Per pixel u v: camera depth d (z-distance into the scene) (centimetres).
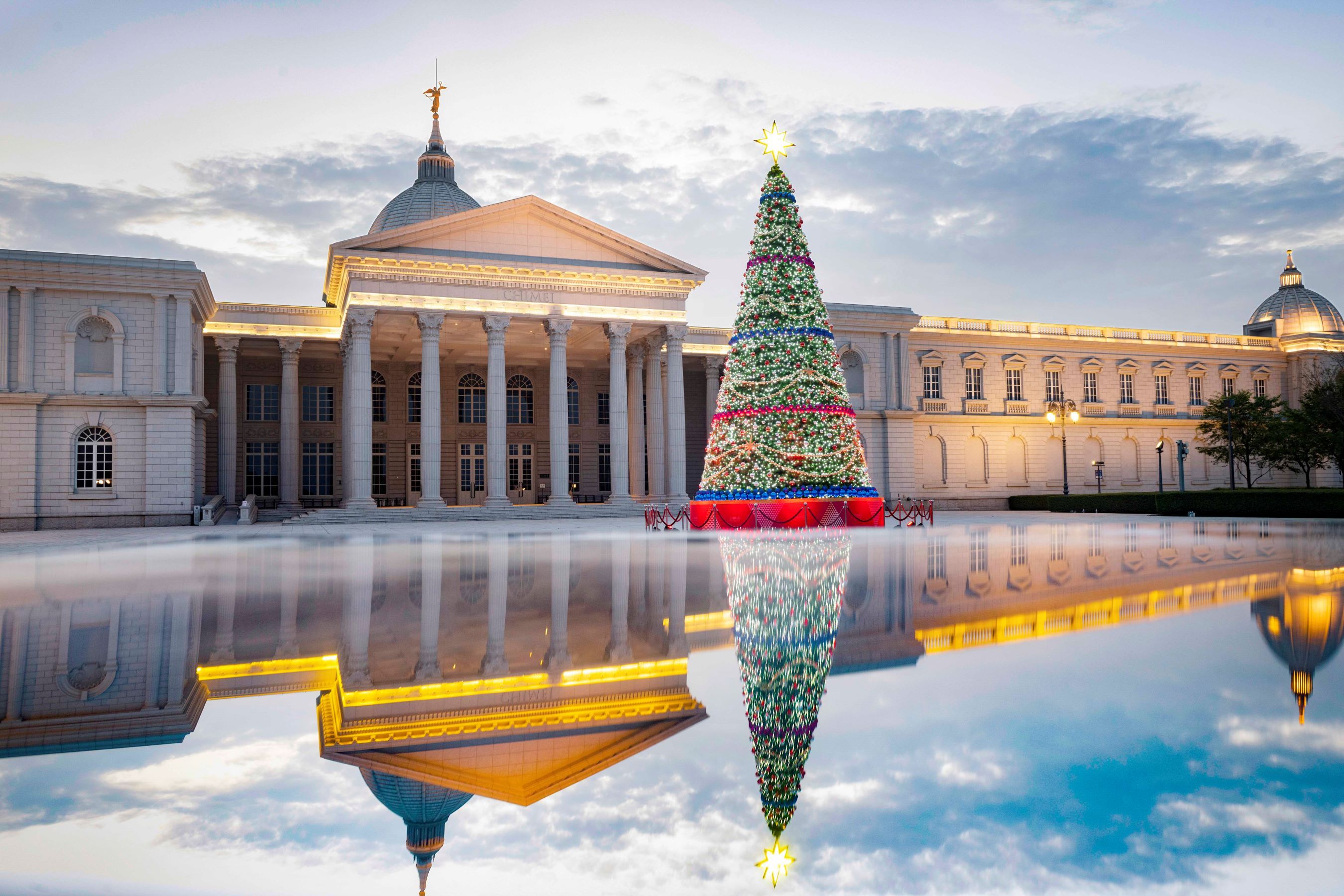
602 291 4800
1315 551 1705
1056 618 819
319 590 1161
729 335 5838
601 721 483
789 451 3241
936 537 2412
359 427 4347
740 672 595
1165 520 3741
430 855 304
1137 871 265
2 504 3997
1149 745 405
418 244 4503
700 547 2039
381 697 549
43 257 4028
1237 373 7144
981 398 6412
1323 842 293
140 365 4228
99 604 1029
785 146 3409
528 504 5862
